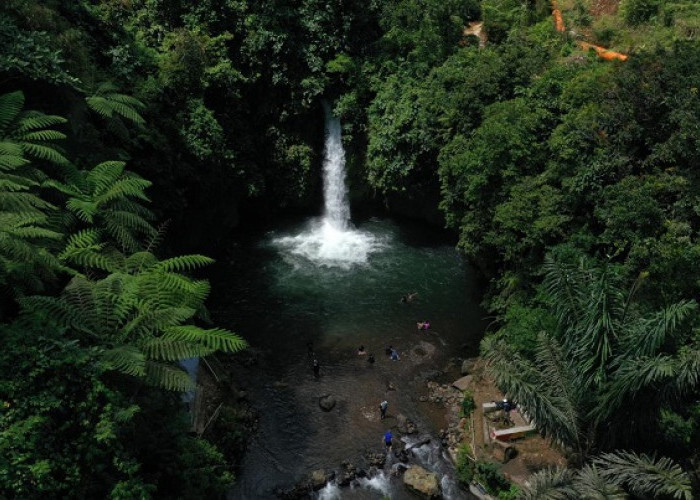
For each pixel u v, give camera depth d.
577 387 14.83
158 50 26.98
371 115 29.23
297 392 20.53
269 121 30.17
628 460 14.12
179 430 13.23
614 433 14.44
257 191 28.84
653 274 17.19
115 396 10.97
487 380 20.52
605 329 14.19
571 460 16.28
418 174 29.05
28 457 9.47
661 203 18.44
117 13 26.92
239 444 17.92
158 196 22.53
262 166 30.42
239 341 13.58
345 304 25.12
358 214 32.47
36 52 16.61
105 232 16.70
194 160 24.94
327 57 29.95
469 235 23.50
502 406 18.91
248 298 25.30
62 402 10.38
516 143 20.62
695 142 17.66
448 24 29.33
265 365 21.69
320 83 29.03
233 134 28.56
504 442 17.84
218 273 26.89
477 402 19.73
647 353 13.62
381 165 28.55
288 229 31.00
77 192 16.09
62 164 16.12
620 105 19.22
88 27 23.22
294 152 30.08
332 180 31.58
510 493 16.27
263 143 30.22
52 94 17.88
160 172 22.42
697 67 18.80
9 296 12.60
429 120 26.23
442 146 25.91
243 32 28.66
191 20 27.70
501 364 14.83
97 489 10.33
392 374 21.48
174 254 24.66
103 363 10.96
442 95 25.55
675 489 12.10
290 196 30.73
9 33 16.28
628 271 17.42
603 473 13.31
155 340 12.46
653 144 19.09
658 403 13.64
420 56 28.52
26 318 11.29
